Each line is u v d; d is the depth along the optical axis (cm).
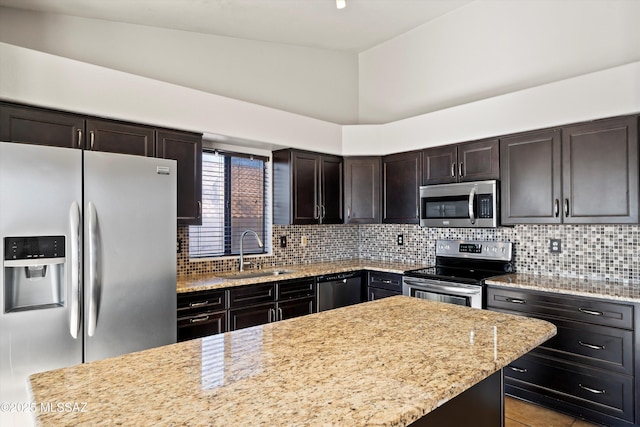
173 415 92
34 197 190
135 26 305
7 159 184
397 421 90
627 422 231
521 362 277
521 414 259
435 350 138
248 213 382
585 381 247
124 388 107
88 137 245
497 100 313
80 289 202
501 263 344
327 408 95
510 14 339
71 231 199
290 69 406
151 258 232
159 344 235
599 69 290
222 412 93
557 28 312
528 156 298
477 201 323
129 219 223
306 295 346
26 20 258
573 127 275
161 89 277
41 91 225
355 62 466
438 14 382
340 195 406
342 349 139
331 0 312
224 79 356
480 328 166
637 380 227
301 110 414
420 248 409
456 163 343
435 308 205
